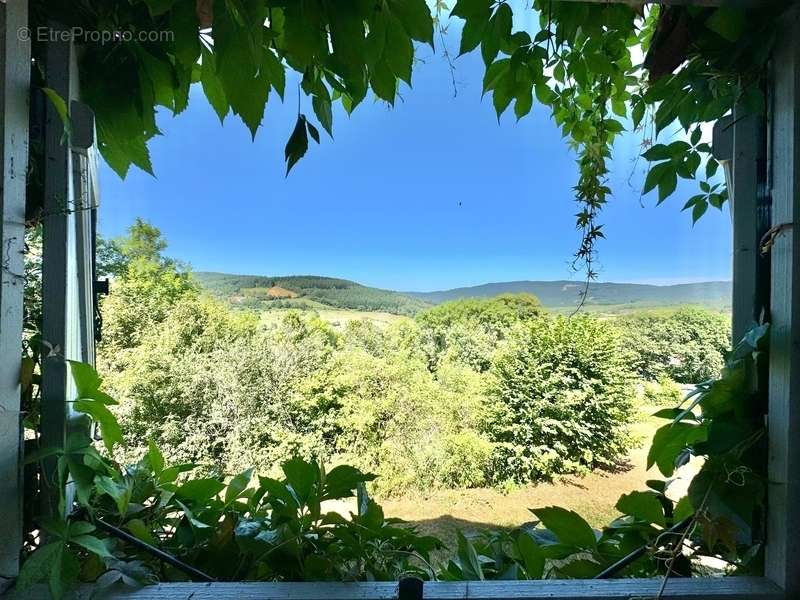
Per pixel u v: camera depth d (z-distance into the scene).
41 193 0.81
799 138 0.79
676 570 0.94
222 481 1.12
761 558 0.85
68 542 0.73
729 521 0.79
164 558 0.85
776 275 0.82
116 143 0.94
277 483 0.95
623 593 0.79
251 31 0.58
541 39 1.04
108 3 0.83
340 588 0.78
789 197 0.80
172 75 0.92
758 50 0.83
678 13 0.92
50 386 0.81
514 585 0.80
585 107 1.43
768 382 0.84
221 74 0.60
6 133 0.70
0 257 0.70
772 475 0.82
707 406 0.89
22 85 0.72
